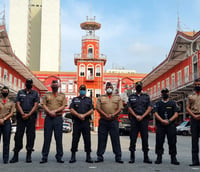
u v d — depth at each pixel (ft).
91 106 25.23
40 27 317.83
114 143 24.71
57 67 289.33
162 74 134.62
